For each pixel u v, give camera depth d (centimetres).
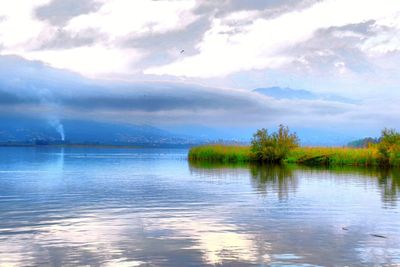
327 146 5675
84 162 6122
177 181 3088
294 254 1102
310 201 2041
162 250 1136
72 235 1308
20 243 1209
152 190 2503
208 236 1298
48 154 10112
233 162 5909
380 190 2488
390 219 1579
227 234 1323
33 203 1977
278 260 1050
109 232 1355
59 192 2402
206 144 6675
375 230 1390
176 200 2083
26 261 1038
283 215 1664
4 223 1499
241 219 1575
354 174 3709
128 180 3158
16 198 2158
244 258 1064
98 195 2281
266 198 2152
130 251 1126
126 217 1617
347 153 5200
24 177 3441
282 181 3058
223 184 2855
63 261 1038
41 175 3647
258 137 5850
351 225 1470
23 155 9150
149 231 1361
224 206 1886
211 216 1639
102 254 1099
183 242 1223
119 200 2080
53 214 1680
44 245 1185
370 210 1781
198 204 1952
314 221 1537
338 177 3381
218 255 1091
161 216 1639
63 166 5053
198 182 3000
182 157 8600
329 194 2303
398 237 1290
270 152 5756
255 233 1341
